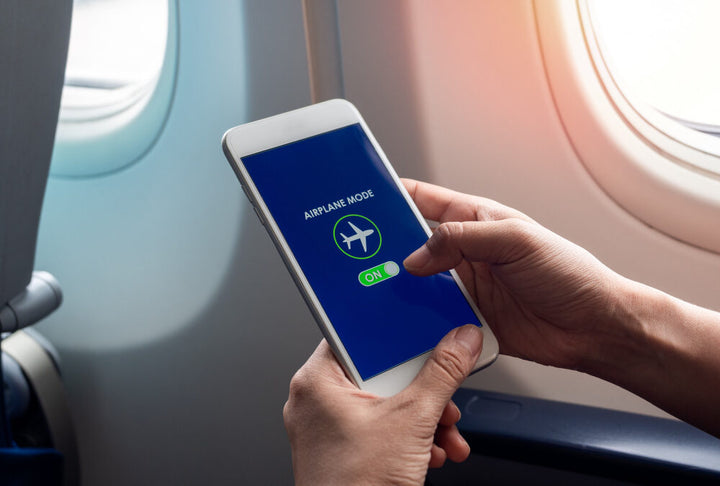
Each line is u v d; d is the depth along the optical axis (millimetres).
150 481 1336
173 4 1086
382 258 703
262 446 1246
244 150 720
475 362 625
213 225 1176
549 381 1011
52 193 1272
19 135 792
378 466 561
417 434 572
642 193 889
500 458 815
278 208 704
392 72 984
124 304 1278
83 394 1340
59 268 1310
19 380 1186
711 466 716
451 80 960
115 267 1269
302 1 979
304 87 1056
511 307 779
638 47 923
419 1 943
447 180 1006
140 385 1302
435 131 990
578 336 728
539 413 840
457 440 685
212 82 1104
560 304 696
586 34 884
